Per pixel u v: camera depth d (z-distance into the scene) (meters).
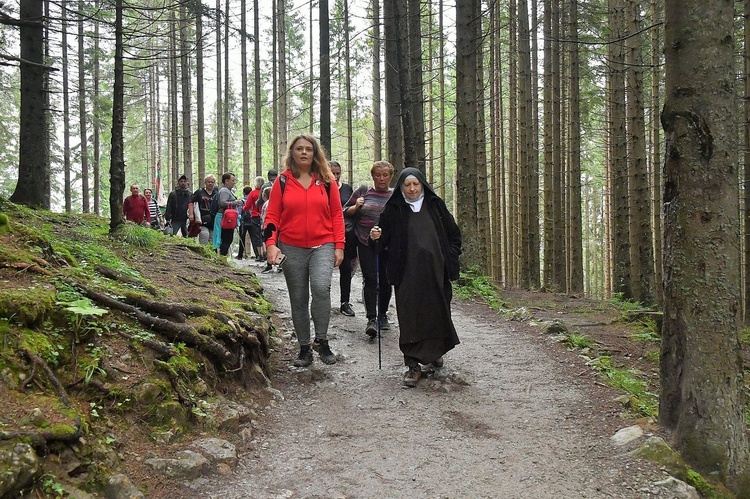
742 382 3.80
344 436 4.06
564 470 3.61
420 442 3.99
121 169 7.72
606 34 15.73
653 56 13.97
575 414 4.57
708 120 3.72
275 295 8.95
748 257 10.65
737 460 3.66
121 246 7.38
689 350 3.85
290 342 6.32
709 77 3.70
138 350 3.71
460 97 11.21
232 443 3.70
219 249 12.55
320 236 5.29
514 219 20.91
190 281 6.50
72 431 2.78
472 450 3.88
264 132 34.16
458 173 11.35
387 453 3.81
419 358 5.07
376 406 4.65
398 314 5.17
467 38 11.10
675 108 3.82
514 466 3.65
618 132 12.02
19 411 2.78
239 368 4.47
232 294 6.62
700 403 3.76
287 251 5.27
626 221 12.02
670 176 3.94
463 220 11.34
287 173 5.24
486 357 6.16
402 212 5.24
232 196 12.59
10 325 3.19
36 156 10.67
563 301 11.38
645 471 3.56
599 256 39.72
